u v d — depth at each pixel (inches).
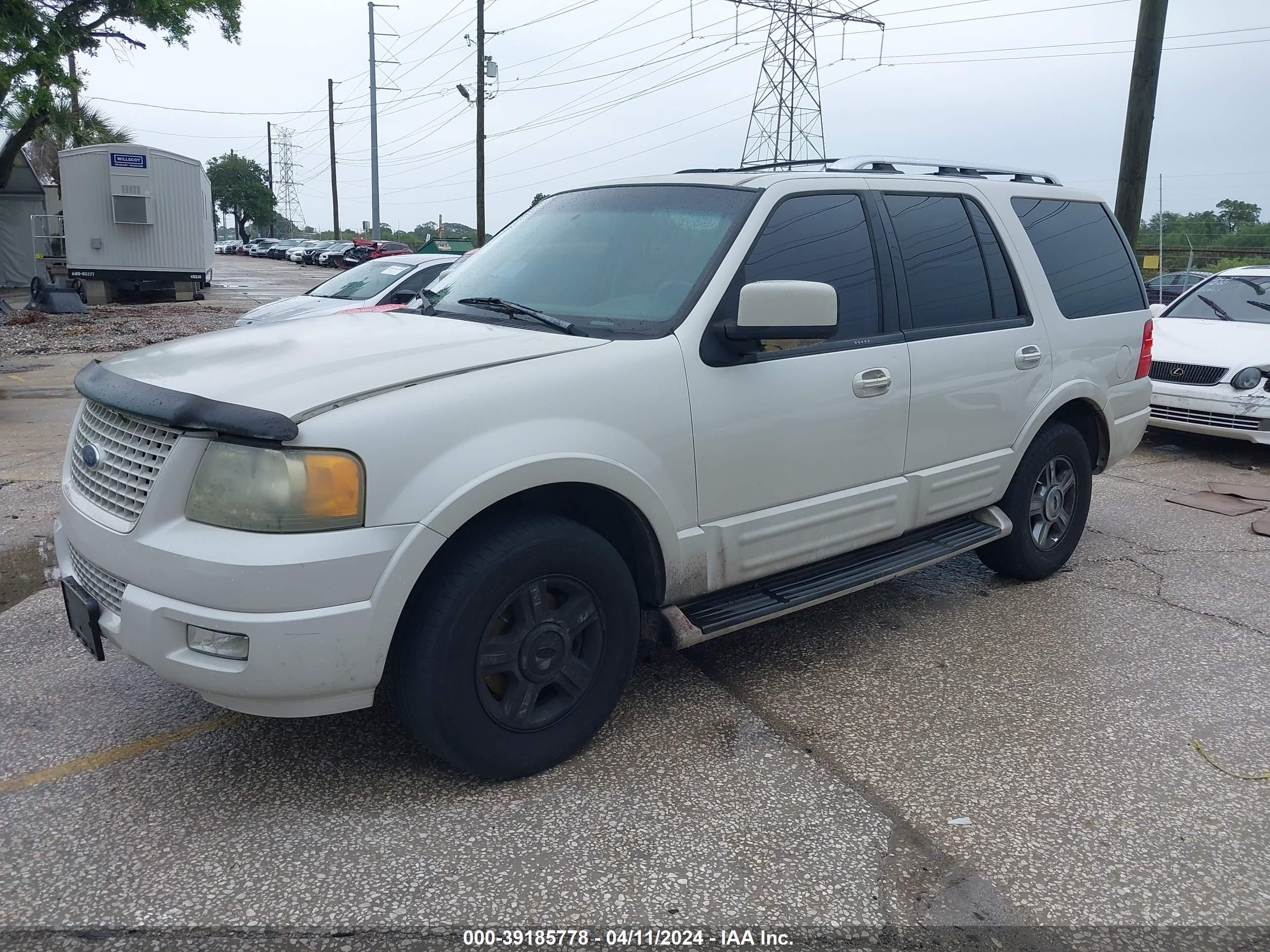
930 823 113.0
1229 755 129.6
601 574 120.4
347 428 100.9
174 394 105.3
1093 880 103.1
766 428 135.1
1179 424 318.7
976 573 204.4
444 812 113.1
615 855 105.5
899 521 158.2
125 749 126.5
